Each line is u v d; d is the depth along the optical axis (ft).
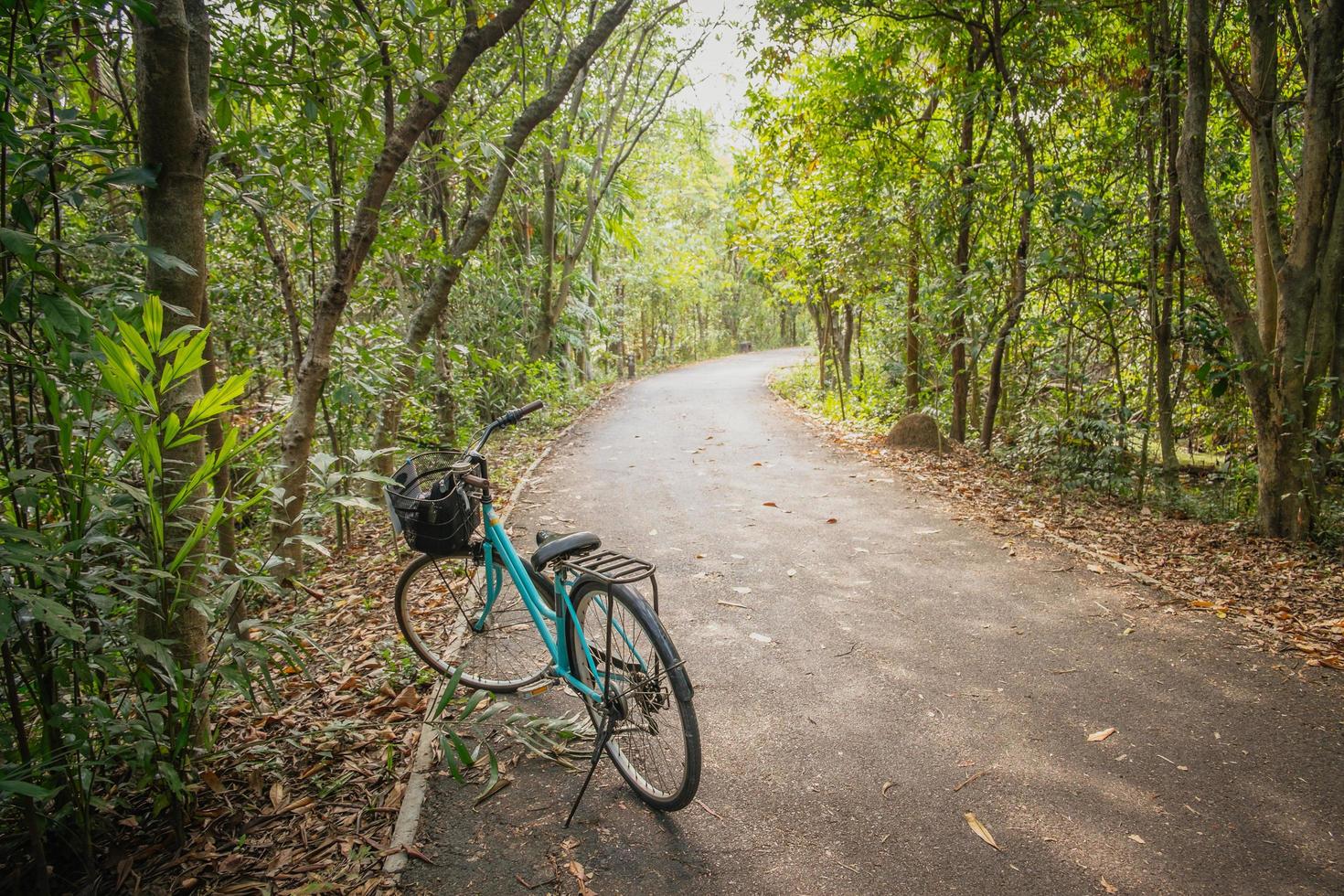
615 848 8.12
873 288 35.01
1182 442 30.76
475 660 12.25
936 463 27.99
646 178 65.16
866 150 30.66
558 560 9.44
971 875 7.66
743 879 7.65
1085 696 11.18
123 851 8.09
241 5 12.12
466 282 31.68
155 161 8.50
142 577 7.98
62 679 7.00
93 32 9.06
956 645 12.91
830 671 12.04
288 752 9.93
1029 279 26.68
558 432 38.34
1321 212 18.25
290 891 7.50
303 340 20.83
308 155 15.46
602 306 64.39
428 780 9.28
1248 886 7.49
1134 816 8.52
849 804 8.78
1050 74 25.85
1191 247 25.05
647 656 8.36
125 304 8.55
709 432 36.81
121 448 8.57
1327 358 19.21
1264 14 19.04
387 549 18.84
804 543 18.78
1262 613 14.03
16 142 6.24
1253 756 9.63
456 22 16.96
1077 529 19.61
